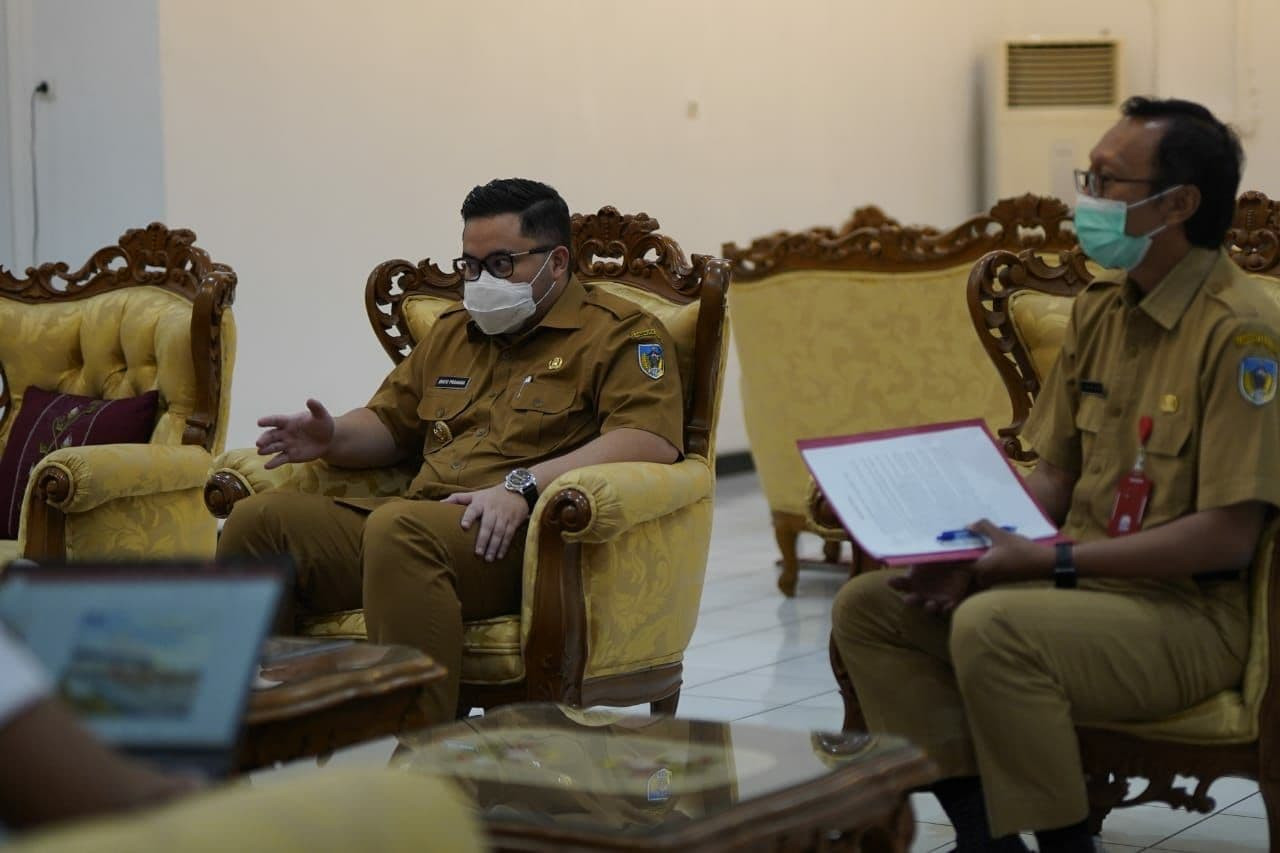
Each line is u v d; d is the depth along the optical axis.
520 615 3.11
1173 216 2.52
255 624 1.43
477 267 3.32
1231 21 10.20
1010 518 2.54
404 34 7.01
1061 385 2.75
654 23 8.48
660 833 1.84
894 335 5.28
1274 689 2.43
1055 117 11.03
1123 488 2.55
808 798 1.96
